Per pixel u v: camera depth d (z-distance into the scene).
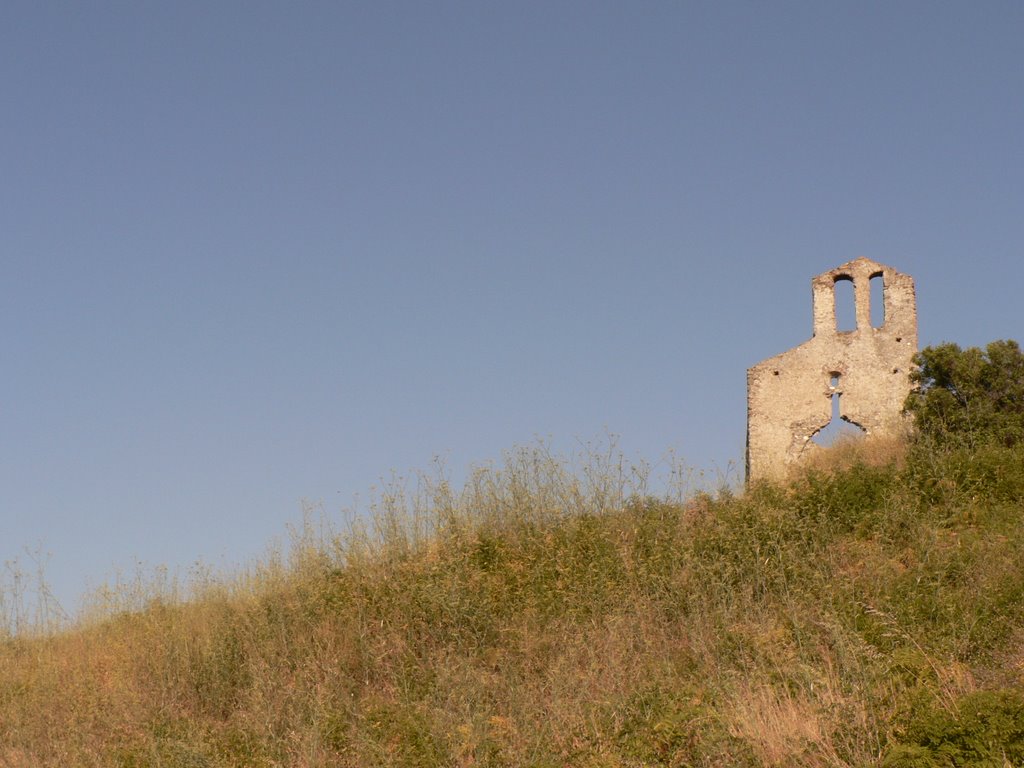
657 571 15.80
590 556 16.69
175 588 20.14
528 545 17.42
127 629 18.41
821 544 16.03
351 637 15.39
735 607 13.98
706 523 17.36
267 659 15.39
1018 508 16.11
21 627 19.70
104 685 15.85
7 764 13.63
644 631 14.02
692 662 12.94
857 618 12.48
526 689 13.08
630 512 18.33
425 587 15.72
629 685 12.62
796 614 13.03
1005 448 19.03
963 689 10.02
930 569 13.95
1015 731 8.78
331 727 12.48
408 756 11.52
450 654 14.38
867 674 10.29
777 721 10.11
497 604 15.62
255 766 11.92
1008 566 13.50
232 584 19.64
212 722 14.20
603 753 10.49
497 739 11.49
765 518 16.61
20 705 15.70
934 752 8.84
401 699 13.34
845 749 9.40
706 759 9.73
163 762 12.56
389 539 18.09
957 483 17.47
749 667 12.00
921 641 11.50
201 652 16.17
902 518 16.27
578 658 13.75
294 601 16.92
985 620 11.98
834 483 18.22
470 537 17.61
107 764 13.05
